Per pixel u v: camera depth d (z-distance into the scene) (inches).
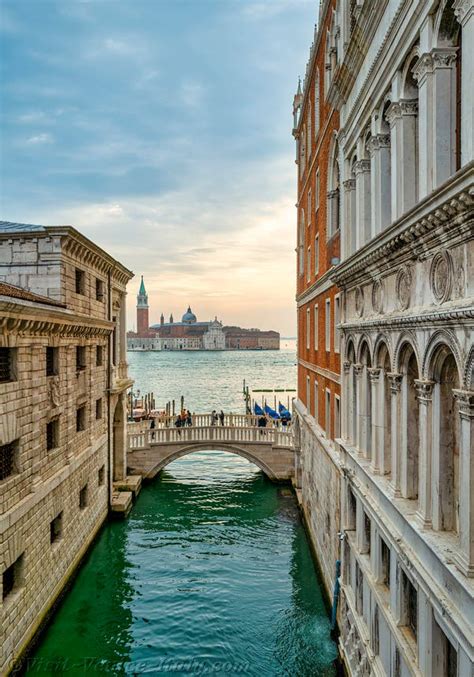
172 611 732.0
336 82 626.5
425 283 344.8
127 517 1122.7
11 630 573.9
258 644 649.0
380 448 472.4
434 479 339.3
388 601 429.1
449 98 342.3
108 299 1128.2
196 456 1793.8
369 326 478.6
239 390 4343.0
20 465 623.8
